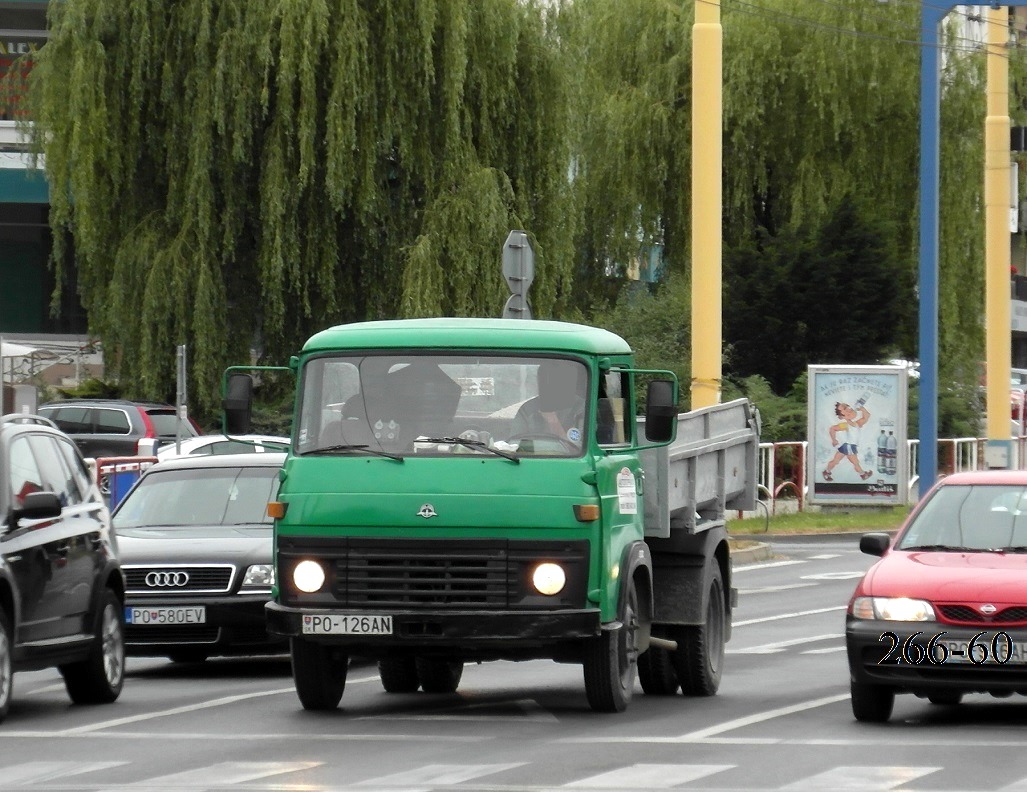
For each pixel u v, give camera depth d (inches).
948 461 4419.3
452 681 1512.1
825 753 1128.2
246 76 3533.5
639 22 4790.8
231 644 1605.6
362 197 3553.2
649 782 1006.4
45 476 1402.6
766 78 4658.0
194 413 3777.1
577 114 3772.1
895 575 1291.8
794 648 1865.2
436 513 1262.3
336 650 1293.1
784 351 4594.0
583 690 1524.4
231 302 3703.3
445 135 3602.4
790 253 4544.8
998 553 1352.1
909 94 4658.0
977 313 4741.6
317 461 1293.1
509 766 1067.3
